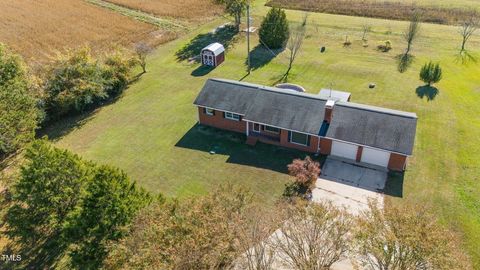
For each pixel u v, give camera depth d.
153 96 39.19
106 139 32.75
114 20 58.44
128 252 16.61
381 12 56.59
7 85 32.91
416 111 33.28
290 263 17.09
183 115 35.44
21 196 21.69
